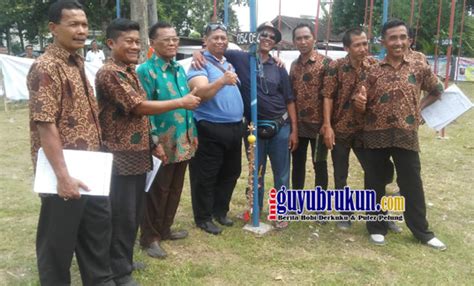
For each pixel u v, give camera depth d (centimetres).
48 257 243
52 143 215
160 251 339
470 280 311
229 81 312
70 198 222
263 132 376
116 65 268
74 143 229
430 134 796
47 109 213
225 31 357
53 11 223
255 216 391
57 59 224
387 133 347
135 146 278
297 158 421
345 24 2005
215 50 355
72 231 239
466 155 646
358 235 386
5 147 682
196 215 389
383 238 370
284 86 387
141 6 792
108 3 1930
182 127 324
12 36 3747
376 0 1602
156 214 338
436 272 320
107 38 272
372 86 350
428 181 530
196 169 374
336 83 378
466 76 1917
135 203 288
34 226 393
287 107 395
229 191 398
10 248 350
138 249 349
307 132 404
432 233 366
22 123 881
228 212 439
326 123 383
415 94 342
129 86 265
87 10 1892
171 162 325
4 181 520
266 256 345
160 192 331
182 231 376
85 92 237
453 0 698
